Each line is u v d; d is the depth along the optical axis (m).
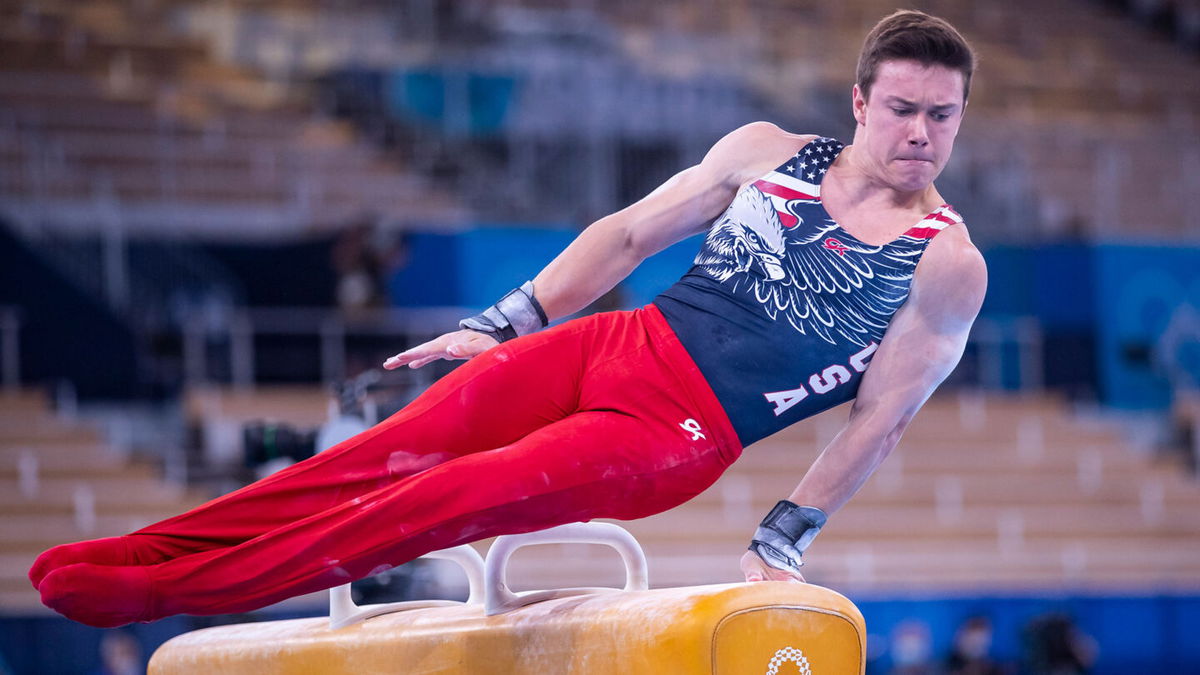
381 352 21.23
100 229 21.11
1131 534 20.89
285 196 23.45
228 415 19.42
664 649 3.96
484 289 21.77
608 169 25.02
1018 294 24.25
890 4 33.75
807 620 4.07
